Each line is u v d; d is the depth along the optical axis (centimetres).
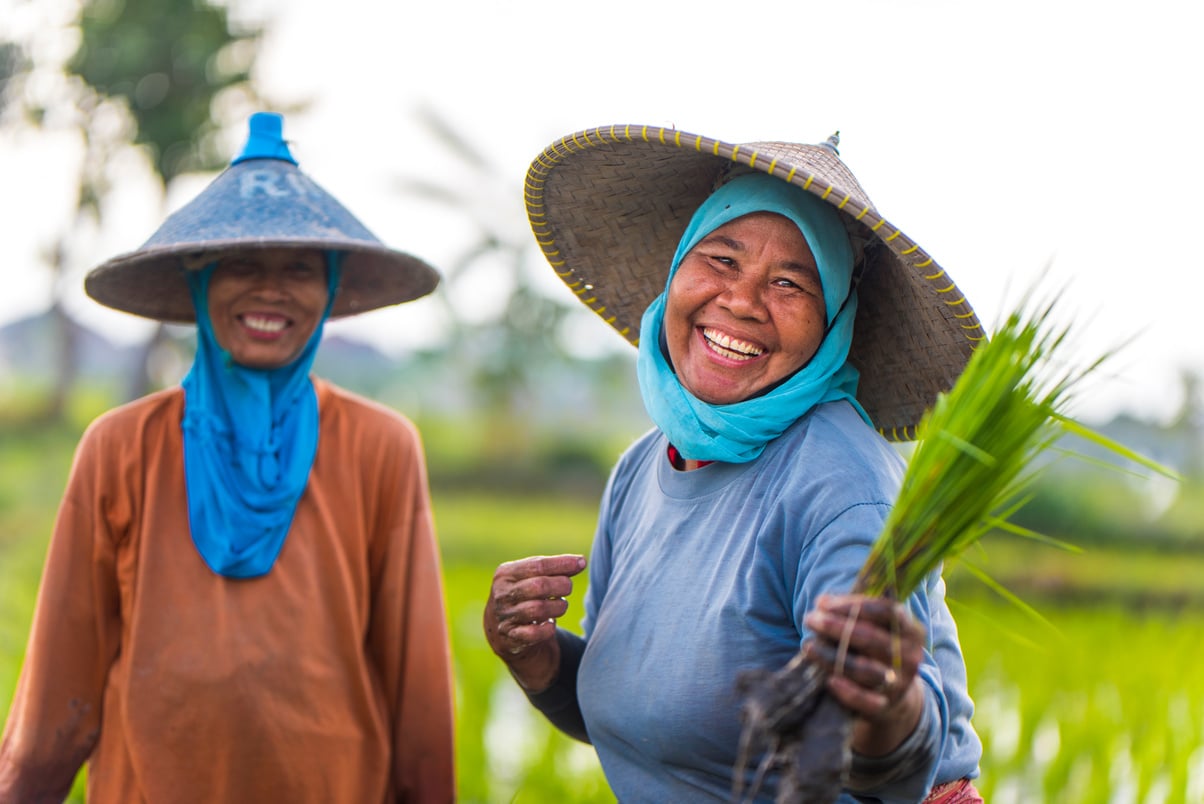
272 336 302
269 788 291
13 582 859
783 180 241
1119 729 599
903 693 179
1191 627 978
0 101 2219
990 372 189
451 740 315
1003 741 598
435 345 2461
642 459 278
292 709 294
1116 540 1839
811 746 174
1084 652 768
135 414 307
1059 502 1853
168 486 301
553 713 290
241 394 305
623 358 2684
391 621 316
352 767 303
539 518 2220
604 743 249
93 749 300
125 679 292
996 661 731
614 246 290
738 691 180
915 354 262
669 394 247
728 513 237
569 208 281
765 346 239
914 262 227
